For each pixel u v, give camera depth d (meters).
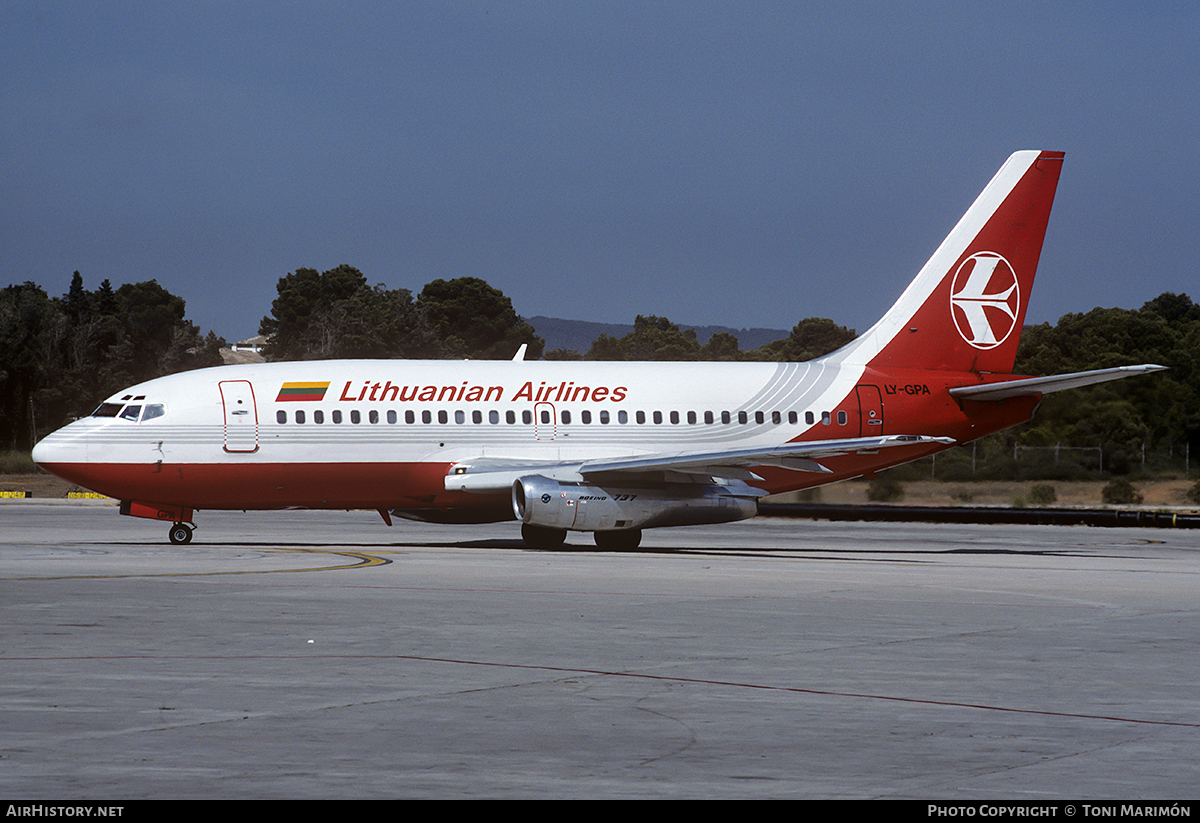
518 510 118.06
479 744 37.78
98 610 67.19
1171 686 48.28
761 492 125.56
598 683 47.72
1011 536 159.25
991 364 139.50
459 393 125.44
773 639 59.78
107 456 116.44
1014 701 45.06
